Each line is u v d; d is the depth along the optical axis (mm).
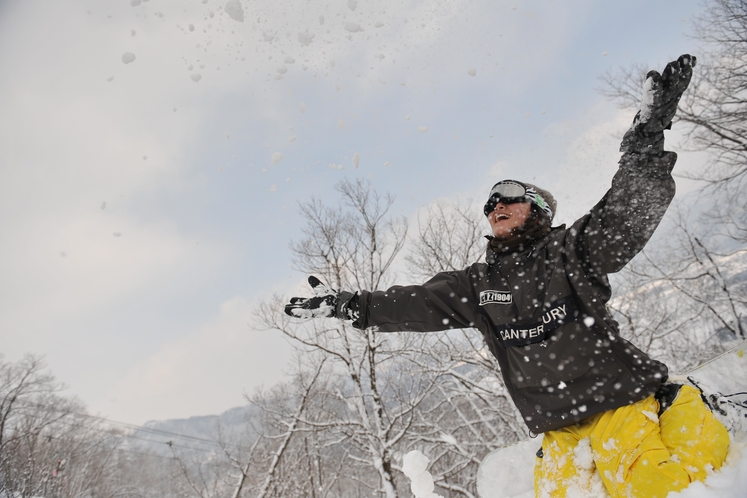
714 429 1532
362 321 2258
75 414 26094
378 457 12234
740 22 11703
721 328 13250
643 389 1659
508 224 1980
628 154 1631
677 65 1490
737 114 12250
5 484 21625
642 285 13945
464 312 2092
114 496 31203
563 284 1784
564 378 1767
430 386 13055
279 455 14672
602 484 1674
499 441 12688
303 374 16469
